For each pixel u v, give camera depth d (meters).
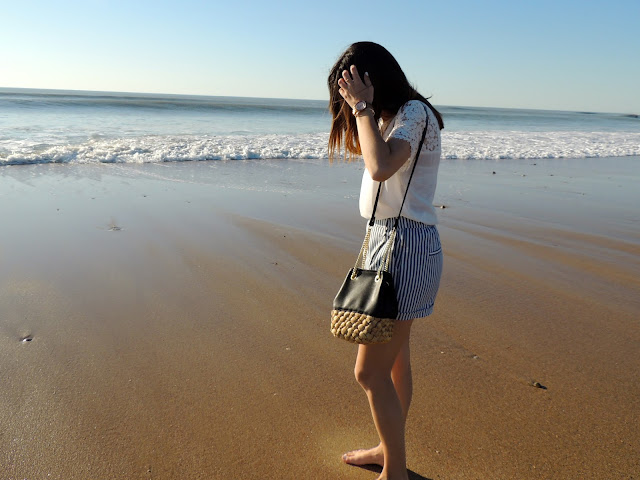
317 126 20.56
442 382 2.71
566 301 3.83
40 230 5.20
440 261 1.88
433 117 1.80
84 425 2.31
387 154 1.63
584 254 4.97
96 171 8.69
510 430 2.34
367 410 2.49
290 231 5.50
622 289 4.09
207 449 2.19
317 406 2.51
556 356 3.01
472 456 2.17
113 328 3.23
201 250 4.78
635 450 2.21
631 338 3.26
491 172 10.21
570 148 15.02
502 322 3.45
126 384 2.64
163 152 10.79
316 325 3.38
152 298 3.71
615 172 10.72
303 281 4.15
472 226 5.88
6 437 2.21
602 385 2.71
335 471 2.10
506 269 4.50
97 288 3.84
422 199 1.80
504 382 2.73
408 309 1.80
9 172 8.22
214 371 2.79
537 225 6.02
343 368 2.86
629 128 29.14
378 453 2.09
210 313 3.50
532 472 2.08
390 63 1.78
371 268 1.83
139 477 2.02
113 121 19.78
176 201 6.67
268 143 13.00
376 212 1.82
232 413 2.43
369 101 1.69
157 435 2.26
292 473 2.07
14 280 3.91
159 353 2.96
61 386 2.60
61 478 2.00
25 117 20.00
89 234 5.13
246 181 8.34
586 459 2.15
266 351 3.01
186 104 35.81
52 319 3.32
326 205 6.81
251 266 4.43
